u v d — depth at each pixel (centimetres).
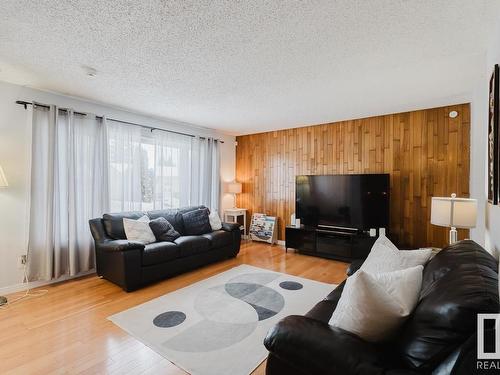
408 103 364
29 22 184
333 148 473
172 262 348
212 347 201
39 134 318
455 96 336
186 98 345
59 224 330
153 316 247
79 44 213
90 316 246
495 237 188
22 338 212
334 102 360
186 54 229
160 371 176
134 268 305
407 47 215
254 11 171
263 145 566
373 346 113
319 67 253
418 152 395
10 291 301
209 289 311
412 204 400
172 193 473
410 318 118
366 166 439
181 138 488
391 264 184
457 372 88
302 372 115
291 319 128
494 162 169
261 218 557
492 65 197
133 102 363
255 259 441
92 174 361
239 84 296
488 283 101
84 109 358
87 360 186
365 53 225
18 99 305
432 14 173
